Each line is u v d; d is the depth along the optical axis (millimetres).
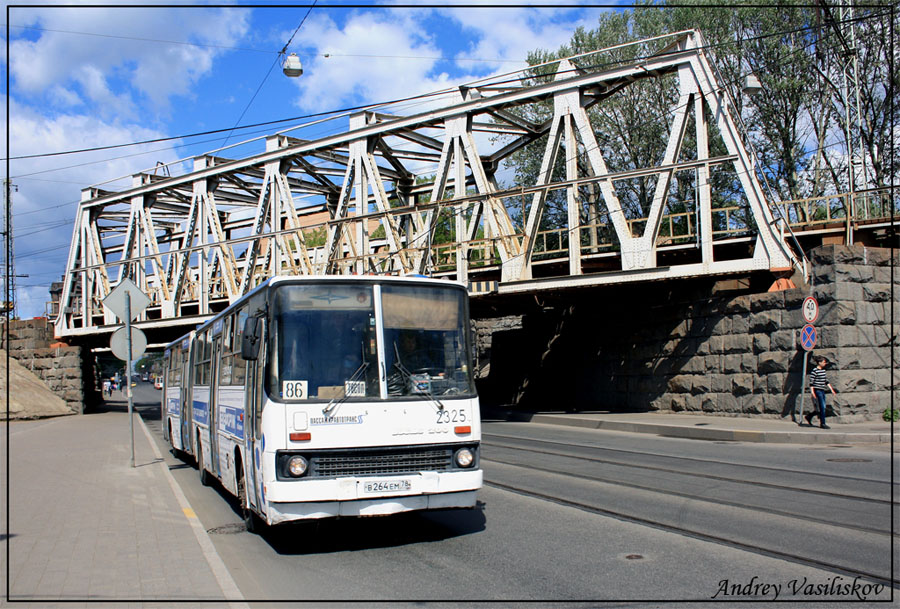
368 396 7711
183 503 10672
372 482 7461
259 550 8070
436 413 7875
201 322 33094
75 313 41094
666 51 21578
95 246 39469
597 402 26094
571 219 22516
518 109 40625
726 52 31641
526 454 15320
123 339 15469
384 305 8133
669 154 21203
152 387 100438
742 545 7168
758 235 19578
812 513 8500
